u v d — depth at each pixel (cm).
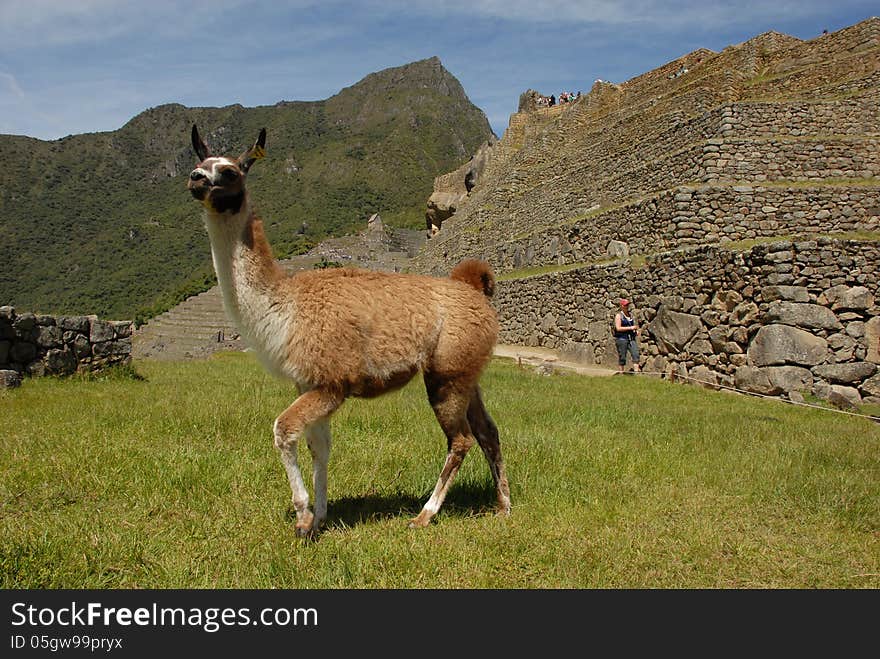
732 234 1666
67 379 1012
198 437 615
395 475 539
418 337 426
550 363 1741
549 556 375
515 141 3875
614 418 829
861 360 1185
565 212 2453
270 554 362
